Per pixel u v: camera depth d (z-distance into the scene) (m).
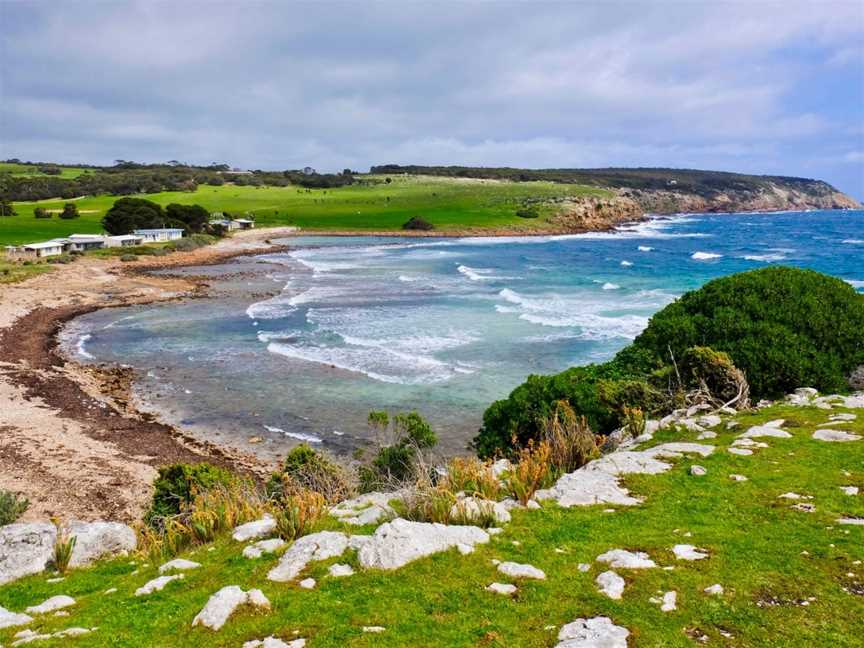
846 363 17.47
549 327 47.84
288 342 45.47
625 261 96.62
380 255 110.94
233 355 42.16
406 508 9.98
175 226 132.12
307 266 94.81
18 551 10.14
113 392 34.41
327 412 31.06
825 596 6.70
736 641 5.99
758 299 19.56
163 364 40.19
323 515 10.84
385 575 7.70
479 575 7.52
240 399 33.19
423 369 37.75
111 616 7.52
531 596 6.96
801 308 18.73
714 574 7.23
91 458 24.78
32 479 22.50
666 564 7.53
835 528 8.27
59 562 9.97
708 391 15.88
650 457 11.62
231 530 10.97
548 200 198.75
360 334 47.34
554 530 8.76
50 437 26.94
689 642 5.98
